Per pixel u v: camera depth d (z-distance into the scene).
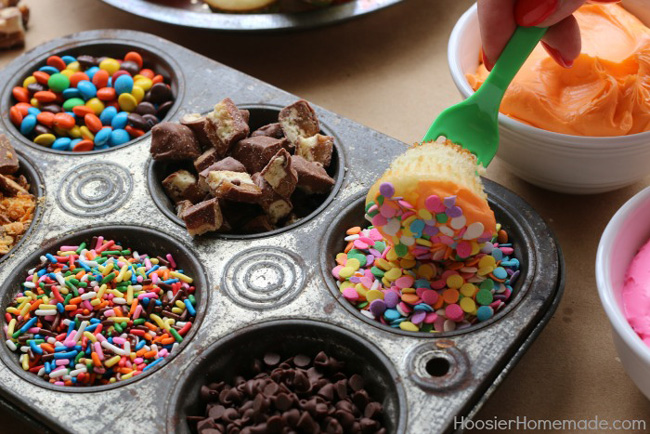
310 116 0.44
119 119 0.46
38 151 0.45
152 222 0.42
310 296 0.39
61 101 0.48
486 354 0.36
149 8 0.50
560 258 0.39
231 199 0.41
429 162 0.38
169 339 0.38
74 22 0.55
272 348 0.38
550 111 0.41
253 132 0.45
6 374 0.38
